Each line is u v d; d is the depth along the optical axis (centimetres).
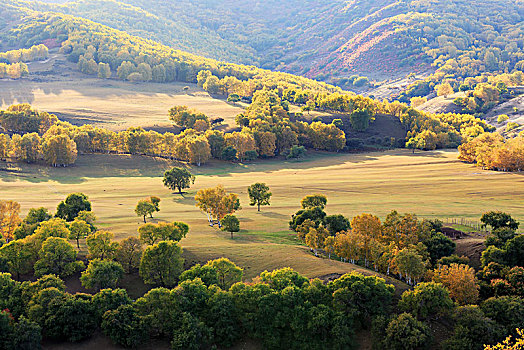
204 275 6650
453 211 10525
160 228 7662
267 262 7444
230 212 9831
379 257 7500
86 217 8719
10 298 6050
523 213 10025
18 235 8219
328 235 8100
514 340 5559
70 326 5709
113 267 6775
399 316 5806
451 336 5738
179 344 5575
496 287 6488
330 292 6309
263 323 5975
